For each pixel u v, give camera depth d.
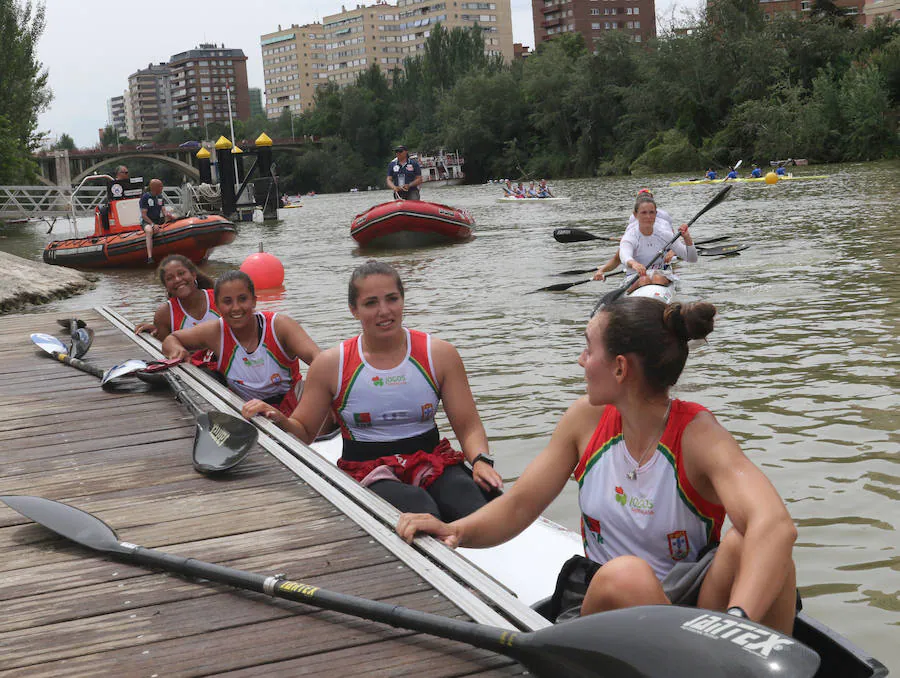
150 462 4.02
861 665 1.99
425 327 8.77
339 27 171.12
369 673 2.20
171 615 2.56
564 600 2.41
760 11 55.12
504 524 2.50
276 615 2.53
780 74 51.81
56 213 31.38
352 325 9.27
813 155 46.91
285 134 127.81
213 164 40.28
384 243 19.62
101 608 2.62
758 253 12.64
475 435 3.61
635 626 1.84
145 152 85.31
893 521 3.72
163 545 3.07
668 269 8.51
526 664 2.01
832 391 5.56
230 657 2.31
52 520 3.17
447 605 2.52
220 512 3.36
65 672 2.27
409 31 156.62
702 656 1.71
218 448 3.92
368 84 107.94
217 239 18.31
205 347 5.65
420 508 3.29
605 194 35.78
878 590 3.19
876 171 34.94
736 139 51.16
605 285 10.80
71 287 14.84
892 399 5.32
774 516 1.97
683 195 29.47
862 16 76.62
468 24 151.25
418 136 94.94
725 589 2.07
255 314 4.77
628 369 2.19
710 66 54.59
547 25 120.12
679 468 2.20
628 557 2.07
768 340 7.07
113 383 5.62
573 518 4.01
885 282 9.40
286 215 41.47
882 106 44.69
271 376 4.84
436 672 2.20
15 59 37.81
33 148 40.94
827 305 8.37
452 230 19.20
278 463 3.90
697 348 6.95
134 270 18.33
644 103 58.56
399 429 3.63
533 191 36.84
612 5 116.25
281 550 2.97
